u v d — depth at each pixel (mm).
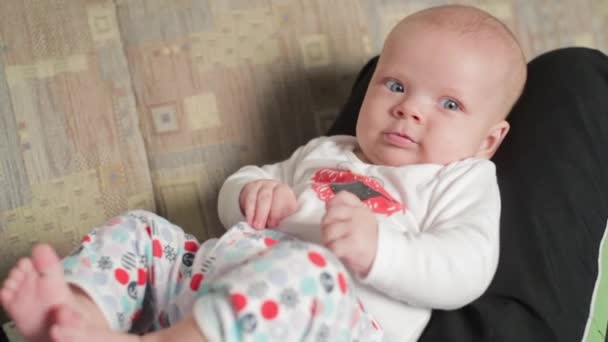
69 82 1101
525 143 1014
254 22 1241
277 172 1070
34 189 1055
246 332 645
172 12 1188
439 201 882
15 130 1053
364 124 974
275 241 843
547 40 1453
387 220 866
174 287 839
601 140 1033
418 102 934
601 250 948
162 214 1173
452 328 826
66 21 1114
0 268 1020
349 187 910
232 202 963
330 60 1286
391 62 961
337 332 687
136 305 805
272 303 656
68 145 1088
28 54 1080
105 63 1138
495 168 959
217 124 1199
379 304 826
